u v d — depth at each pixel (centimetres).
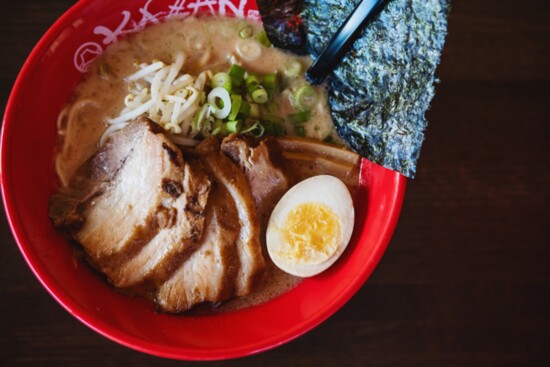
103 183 32
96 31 32
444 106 39
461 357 38
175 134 33
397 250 38
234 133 32
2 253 36
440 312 38
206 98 34
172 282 31
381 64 31
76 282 30
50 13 37
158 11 33
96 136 34
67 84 33
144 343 29
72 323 36
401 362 38
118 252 31
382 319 38
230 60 35
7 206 29
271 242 32
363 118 33
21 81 30
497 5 40
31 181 31
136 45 34
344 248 32
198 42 35
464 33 39
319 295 32
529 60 40
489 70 39
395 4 30
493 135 39
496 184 39
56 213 31
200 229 30
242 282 31
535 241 39
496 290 39
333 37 32
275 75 35
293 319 31
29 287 36
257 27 35
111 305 31
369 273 30
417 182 39
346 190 32
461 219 39
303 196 32
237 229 31
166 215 30
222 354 29
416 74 30
